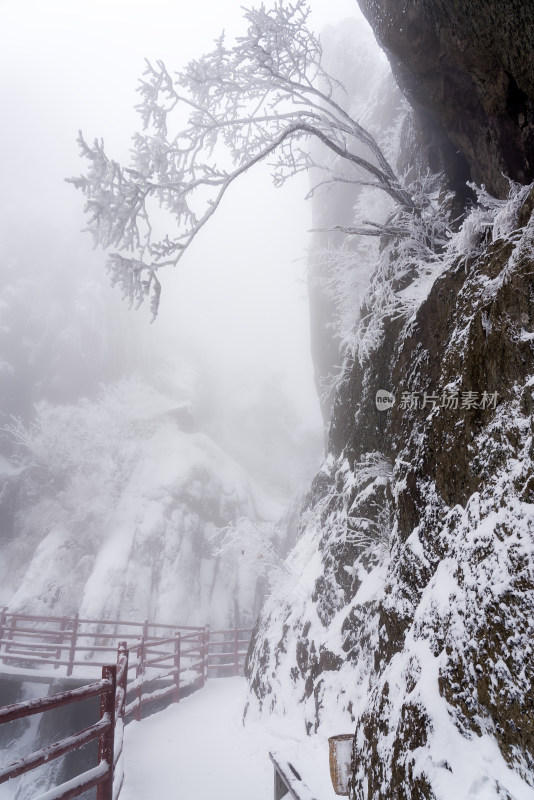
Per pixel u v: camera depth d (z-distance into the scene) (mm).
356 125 5711
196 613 22391
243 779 4812
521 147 3898
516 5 2998
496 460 2104
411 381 4699
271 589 8391
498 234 3086
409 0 4074
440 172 5961
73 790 2400
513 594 1664
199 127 5516
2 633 11320
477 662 1737
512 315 2264
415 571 2672
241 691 10562
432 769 1673
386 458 5391
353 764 2475
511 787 1440
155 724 7758
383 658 2906
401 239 5355
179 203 5191
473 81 4156
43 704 2127
